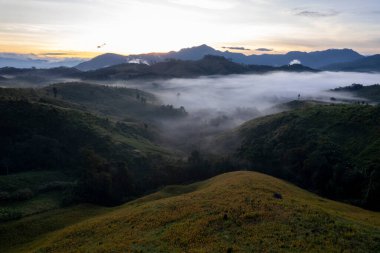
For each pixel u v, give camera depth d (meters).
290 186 88.31
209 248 41.03
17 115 177.38
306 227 45.56
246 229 46.09
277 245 40.44
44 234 81.06
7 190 123.19
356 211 72.12
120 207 102.75
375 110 166.50
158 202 71.62
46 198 118.50
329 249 38.91
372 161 126.25
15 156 155.00
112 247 46.56
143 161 175.38
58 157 160.38
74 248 52.16
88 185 124.62
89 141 180.38
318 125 177.50
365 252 38.16
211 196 65.88
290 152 157.50
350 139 152.62
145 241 46.56
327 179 134.00
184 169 164.00
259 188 69.94
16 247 73.62
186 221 52.06
